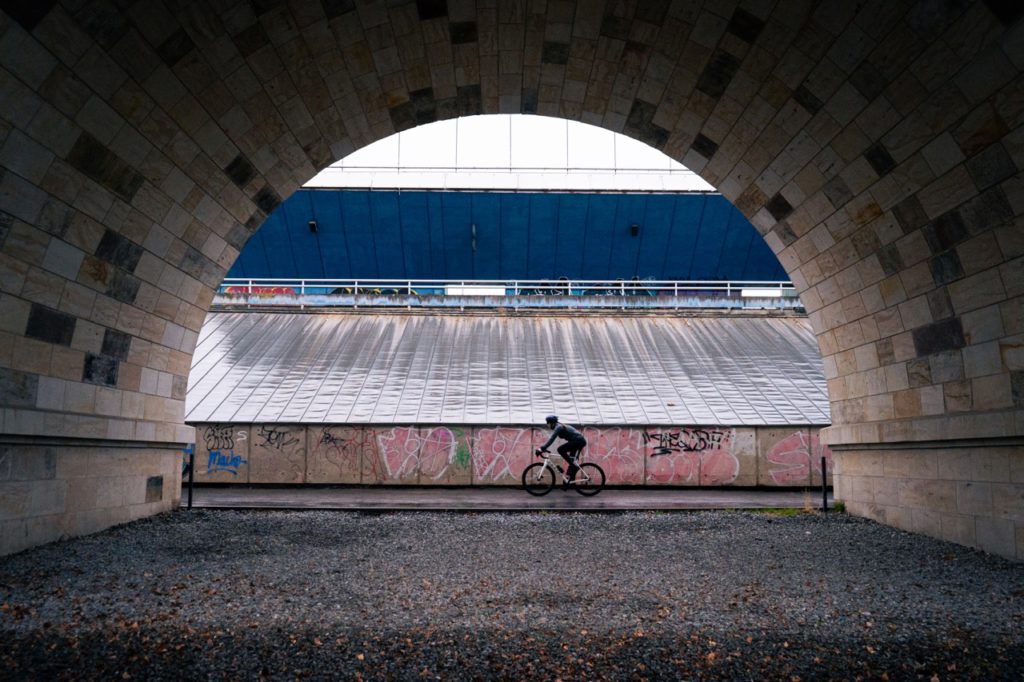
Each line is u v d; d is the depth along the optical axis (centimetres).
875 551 1122
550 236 4084
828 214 1374
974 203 1070
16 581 873
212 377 2684
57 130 1011
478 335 3225
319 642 663
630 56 1308
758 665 619
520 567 1001
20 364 1056
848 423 1530
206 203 1369
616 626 719
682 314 3519
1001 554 1062
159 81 1099
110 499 1303
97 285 1209
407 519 1488
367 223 4028
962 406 1164
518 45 1304
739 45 1192
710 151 1481
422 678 584
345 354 2958
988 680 592
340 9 1160
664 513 1602
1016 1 856
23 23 879
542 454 2127
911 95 1061
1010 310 1052
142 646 649
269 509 1625
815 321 1599
